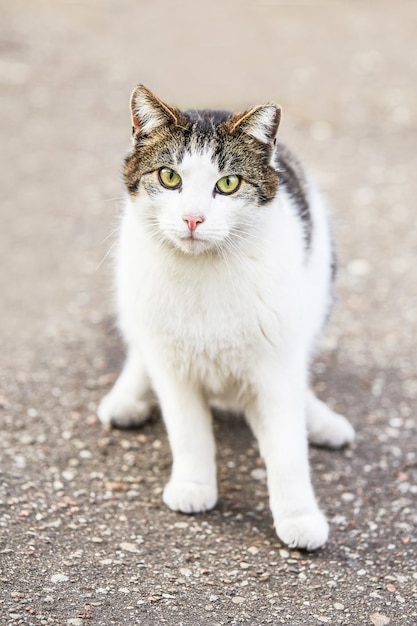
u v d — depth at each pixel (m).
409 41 12.28
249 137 3.78
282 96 10.18
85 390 5.41
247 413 4.41
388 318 6.33
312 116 9.70
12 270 6.99
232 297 3.91
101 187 8.32
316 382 5.53
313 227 4.56
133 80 10.73
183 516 4.27
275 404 4.13
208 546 4.05
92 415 5.14
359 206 7.90
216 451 4.86
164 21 13.09
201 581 3.79
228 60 11.45
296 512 4.05
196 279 3.90
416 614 3.66
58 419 5.08
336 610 3.66
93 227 7.66
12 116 9.80
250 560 3.96
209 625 3.51
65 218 7.81
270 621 3.56
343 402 5.33
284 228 4.03
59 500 4.33
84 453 4.76
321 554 4.05
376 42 12.25
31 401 5.25
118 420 4.97
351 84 10.66
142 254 4.01
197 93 10.19
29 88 10.49
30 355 5.81
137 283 4.05
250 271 3.89
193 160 3.71
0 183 8.38
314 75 10.94
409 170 8.61
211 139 3.72
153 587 3.72
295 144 9.01
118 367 5.70
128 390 5.02
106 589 3.68
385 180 8.39
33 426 4.98
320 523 4.04
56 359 5.77
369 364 5.75
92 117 9.83
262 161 3.83
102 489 4.46
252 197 3.82
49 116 9.83
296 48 11.96
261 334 3.98
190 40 12.26
